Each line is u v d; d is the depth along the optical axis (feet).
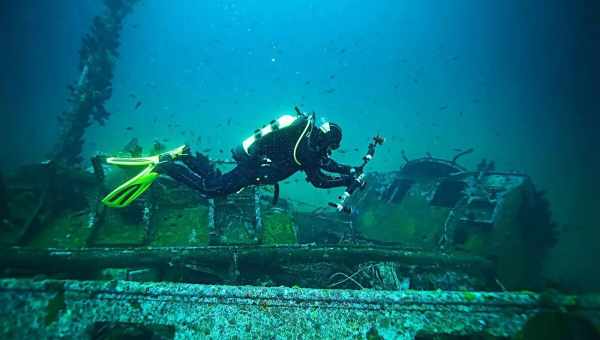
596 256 33.14
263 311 8.50
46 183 16.53
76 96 29.40
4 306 7.80
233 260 13.97
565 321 7.98
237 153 7.99
